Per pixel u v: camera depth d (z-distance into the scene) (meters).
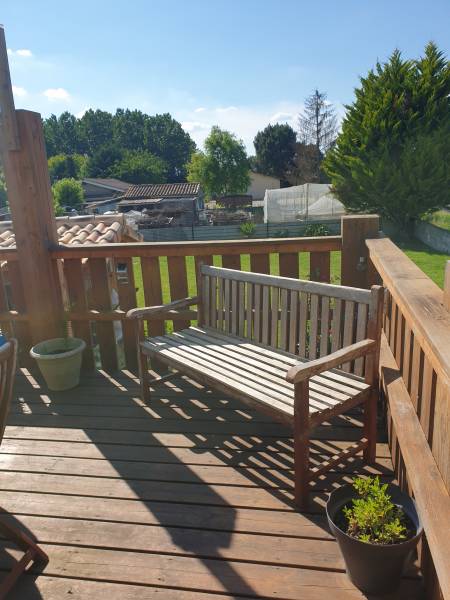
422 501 1.39
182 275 3.73
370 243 3.06
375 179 23.17
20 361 4.09
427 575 1.70
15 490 2.42
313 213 28.67
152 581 1.83
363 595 1.73
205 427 2.99
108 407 3.32
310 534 2.03
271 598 1.73
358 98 24.11
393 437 2.45
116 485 2.44
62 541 2.05
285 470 2.51
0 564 1.97
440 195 22.55
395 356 2.59
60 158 76.88
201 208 44.03
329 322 2.79
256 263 3.54
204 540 2.03
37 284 3.75
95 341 5.16
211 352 3.01
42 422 3.15
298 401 2.08
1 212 8.62
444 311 1.58
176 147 89.75
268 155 60.28
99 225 7.32
